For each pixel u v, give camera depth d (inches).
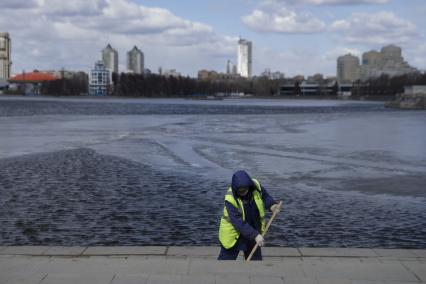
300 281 315.3
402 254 388.2
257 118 3120.1
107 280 318.3
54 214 649.6
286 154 1298.0
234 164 1118.4
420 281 319.6
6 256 378.0
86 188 831.1
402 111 4480.8
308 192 804.6
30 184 866.1
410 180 916.6
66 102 7342.5
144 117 3223.4
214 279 316.2
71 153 1304.1
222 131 2070.6
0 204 707.4
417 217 638.5
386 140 1662.2
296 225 593.9
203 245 521.3
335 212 663.1
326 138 1739.7
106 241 534.3
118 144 1537.9
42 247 404.2
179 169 1042.1
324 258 379.6
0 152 1321.4
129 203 716.7
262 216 330.6
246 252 347.6
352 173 997.2
